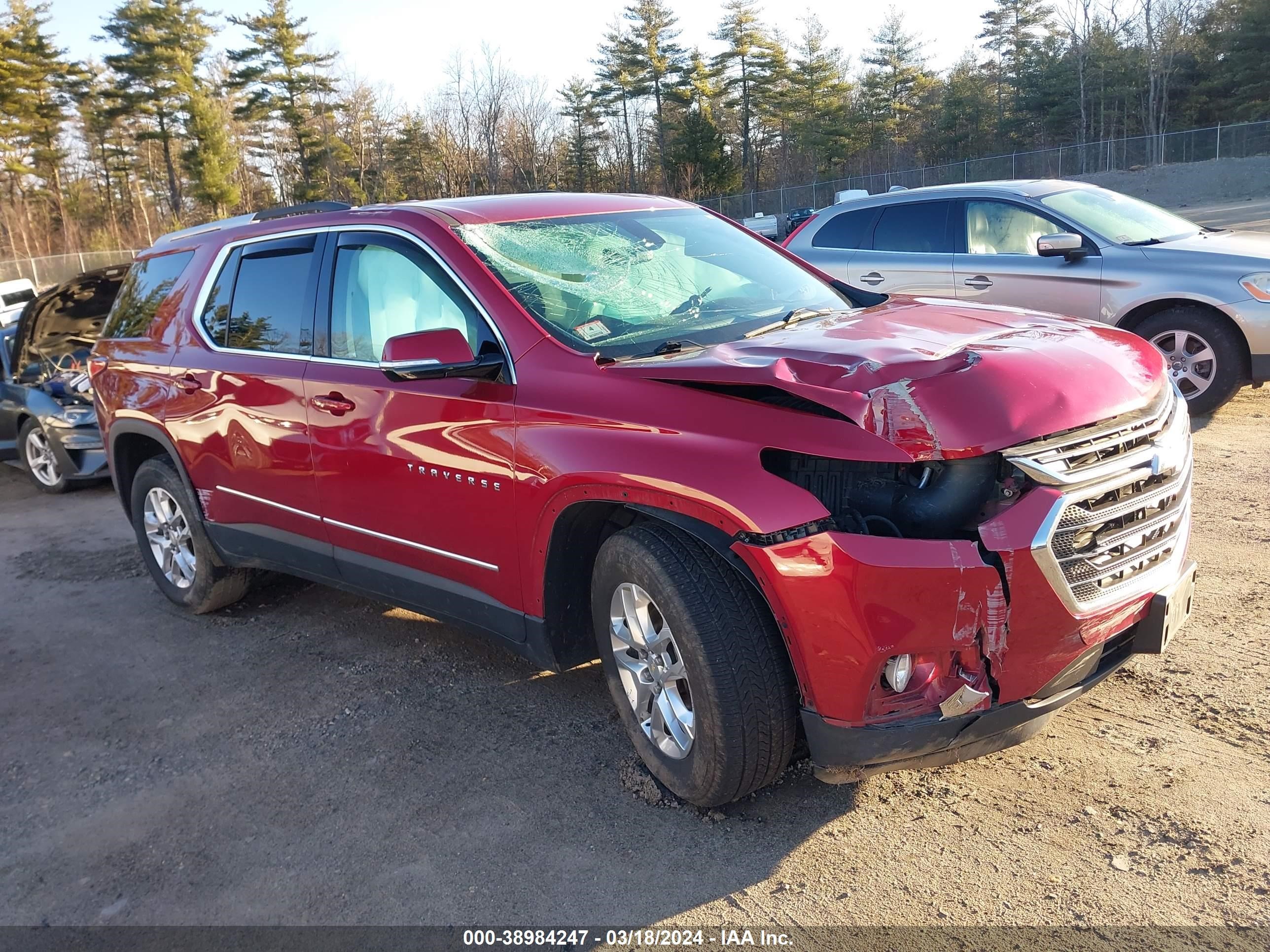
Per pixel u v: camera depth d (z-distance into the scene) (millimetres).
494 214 3865
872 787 3105
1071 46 65562
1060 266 7387
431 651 4520
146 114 64875
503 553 3375
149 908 2859
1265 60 56469
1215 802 2852
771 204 51844
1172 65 60812
